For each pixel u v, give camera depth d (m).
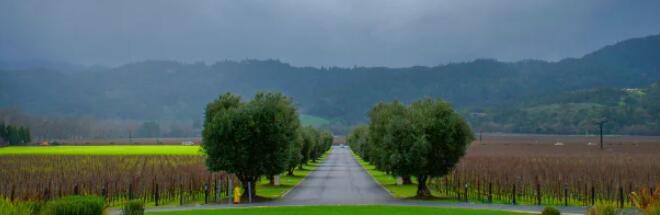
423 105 66.44
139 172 86.81
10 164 110.12
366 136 126.88
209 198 66.12
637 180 70.75
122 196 68.00
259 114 60.19
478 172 84.81
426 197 62.84
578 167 88.88
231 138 59.91
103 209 32.25
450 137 61.91
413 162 61.25
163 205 57.22
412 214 43.22
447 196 67.94
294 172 113.19
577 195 66.50
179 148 196.38
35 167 103.38
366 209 47.16
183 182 72.94
